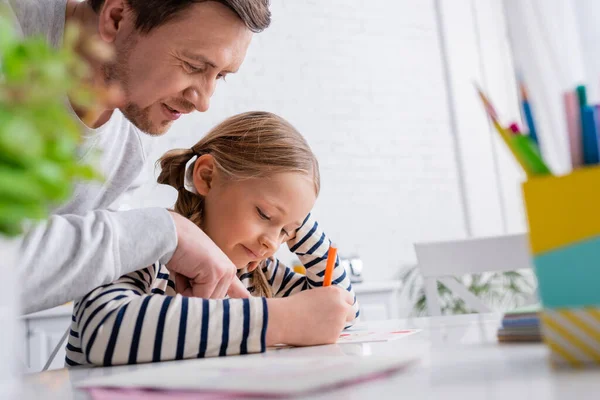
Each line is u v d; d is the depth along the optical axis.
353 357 0.51
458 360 0.46
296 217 1.12
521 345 0.53
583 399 0.28
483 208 3.48
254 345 0.66
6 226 0.28
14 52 0.26
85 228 0.71
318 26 3.23
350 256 2.53
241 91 2.97
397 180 3.29
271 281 1.26
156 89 1.04
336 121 3.18
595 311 0.39
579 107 0.40
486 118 3.58
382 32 3.39
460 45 3.58
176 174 1.20
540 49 3.38
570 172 0.40
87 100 0.28
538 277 0.41
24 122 0.25
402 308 3.14
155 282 0.96
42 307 0.68
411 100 3.41
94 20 1.05
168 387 0.39
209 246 0.81
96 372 0.57
